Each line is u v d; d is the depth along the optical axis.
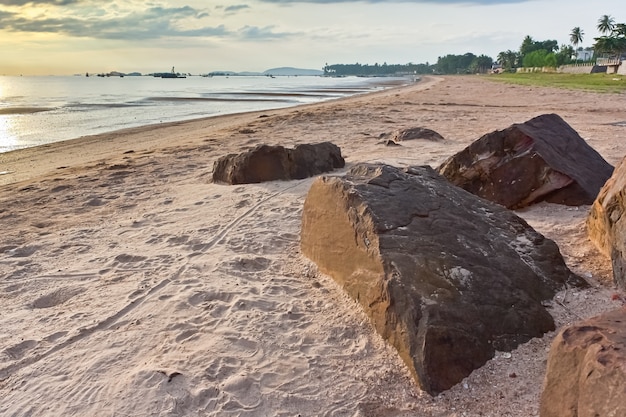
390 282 4.02
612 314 2.95
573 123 17.88
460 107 26.72
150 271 5.59
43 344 4.17
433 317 3.72
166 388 3.50
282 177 9.66
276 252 6.12
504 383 3.53
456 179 7.91
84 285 5.30
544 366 3.66
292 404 3.44
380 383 3.62
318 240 5.41
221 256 5.97
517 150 7.67
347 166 10.78
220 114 30.36
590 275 5.05
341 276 4.90
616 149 11.96
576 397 2.58
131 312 4.64
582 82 51.81
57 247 6.53
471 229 4.75
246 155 9.65
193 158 12.97
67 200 9.11
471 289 4.05
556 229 6.48
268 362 3.86
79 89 76.00
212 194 8.91
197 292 4.94
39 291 5.22
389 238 4.37
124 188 9.91
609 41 88.62
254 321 4.40
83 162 13.93
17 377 3.75
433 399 3.46
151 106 38.00
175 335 4.20
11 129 22.91
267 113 28.41
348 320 4.36
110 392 3.50
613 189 5.21
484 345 3.76
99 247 6.50
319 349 4.03
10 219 8.01
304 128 18.53
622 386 2.27
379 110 25.64
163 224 7.38
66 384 3.63
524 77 79.25
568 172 7.38
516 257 4.60
